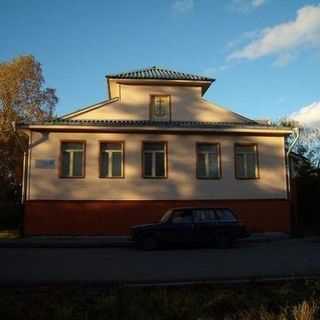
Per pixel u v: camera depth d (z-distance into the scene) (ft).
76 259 53.67
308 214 95.09
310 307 26.11
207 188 84.89
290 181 87.61
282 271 42.98
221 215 69.00
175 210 68.90
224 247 67.67
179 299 28.58
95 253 60.95
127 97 90.79
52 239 77.71
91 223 81.51
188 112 91.56
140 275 41.75
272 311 26.78
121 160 83.82
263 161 86.99
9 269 45.47
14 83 148.15
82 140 83.20
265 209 85.66
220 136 86.53
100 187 82.53
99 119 89.45
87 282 36.96
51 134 82.89
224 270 44.42
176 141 85.30
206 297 29.73
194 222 67.72
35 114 149.69
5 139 142.61
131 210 82.69
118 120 89.61
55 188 81.66
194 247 69.56
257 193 85.92
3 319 25.08
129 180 83.25
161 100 91.66
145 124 84.64
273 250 62.44
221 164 85.76
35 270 44.83
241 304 28.12
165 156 84.69
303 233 85.61
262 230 85.05
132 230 67.77
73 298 29.73
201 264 48.98
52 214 81.05
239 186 85.66
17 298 30.07
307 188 95.91
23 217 80.94
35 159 81.97
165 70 96.68
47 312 26.40
